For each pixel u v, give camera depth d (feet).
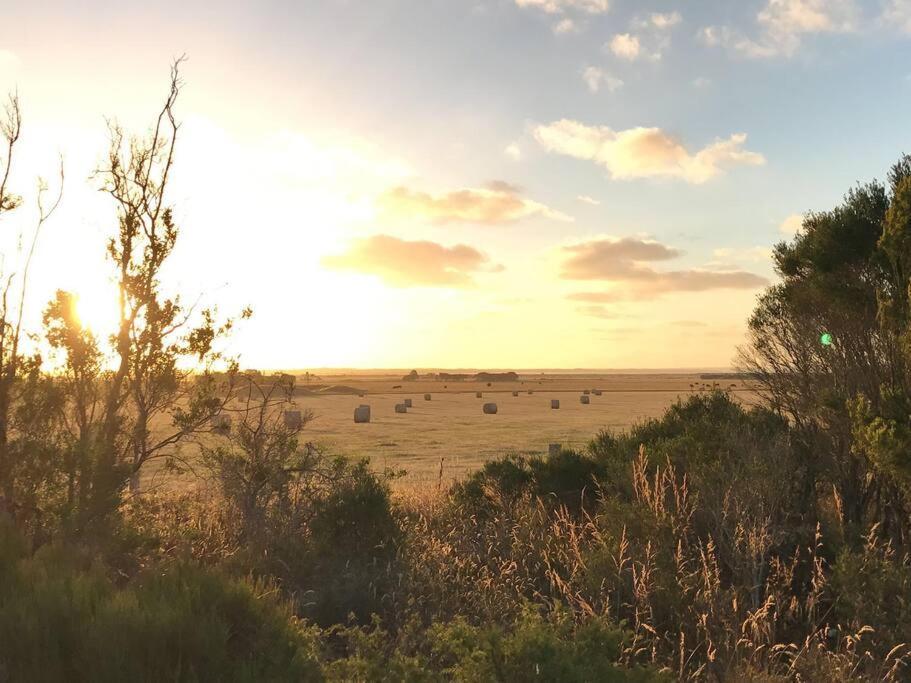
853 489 22.66
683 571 16.75
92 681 8.80
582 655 10.21
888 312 20.88
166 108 25.12
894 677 13.37
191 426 24.14
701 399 31.99
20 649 9.27
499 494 28.60
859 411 20.18
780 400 27.02
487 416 164.76
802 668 13.58
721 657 13.97
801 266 26.73
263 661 10.26
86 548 15.87
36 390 20.79
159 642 9.67
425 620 16.20
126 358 22.76
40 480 19.04
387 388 388.78
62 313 21.90
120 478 20.25
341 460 26.16
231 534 23.09
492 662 9.91
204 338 23.80
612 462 27.17
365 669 10.43
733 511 18.93
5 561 12.64
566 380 634.43
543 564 20.15
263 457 25.46
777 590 16.61
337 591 17.63
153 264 23.54
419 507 29.99
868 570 15.60
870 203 24.43
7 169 22.61
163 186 24.58
